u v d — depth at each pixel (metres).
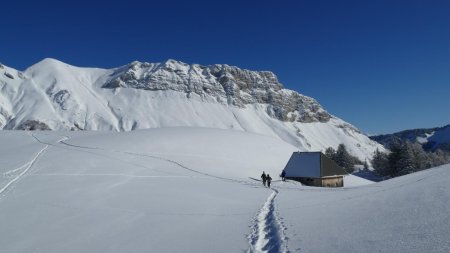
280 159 77.31
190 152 66.69
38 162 47.25
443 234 10.07
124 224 19.39
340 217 15.77
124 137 71.50
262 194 32.09
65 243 16.30
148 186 35.88
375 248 10.25
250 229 16.30
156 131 80.19
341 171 64.44
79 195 29.16
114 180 38.97
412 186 20.84
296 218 17.36
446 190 16.36
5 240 17.30
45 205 25.14
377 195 20.77
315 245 11.91
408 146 111.06
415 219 12.49
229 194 31.89
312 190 36.00
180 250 13.73
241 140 81.81
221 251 13.06
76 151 57.25
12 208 24.23
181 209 23.41
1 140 70.94
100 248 15.11
